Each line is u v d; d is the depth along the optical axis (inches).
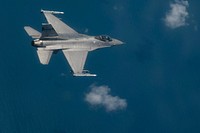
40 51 3986.2
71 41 4119.1
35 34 4104.3
